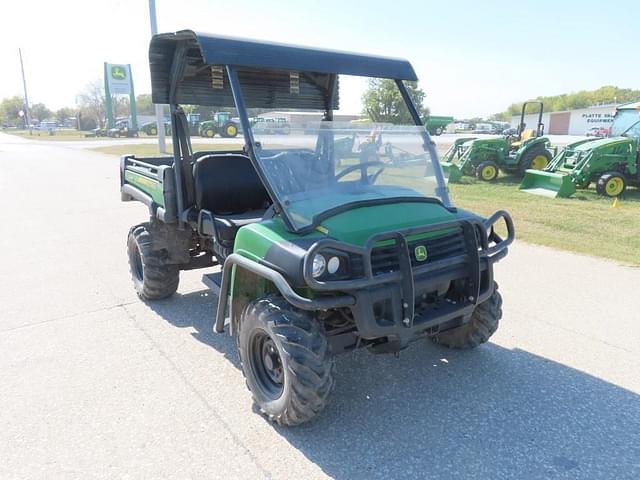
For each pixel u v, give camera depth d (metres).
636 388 3.31
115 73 46.59
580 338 4.02
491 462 2.63
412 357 3.76
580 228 7.70
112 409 3.12
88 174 15.89
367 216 2.92
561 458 2.66
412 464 2.63
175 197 4.25
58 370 3.60
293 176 3.12
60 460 2.66
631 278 5.42
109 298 5.00
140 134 48.16
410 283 2.69
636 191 11.76
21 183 13.81
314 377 2.68
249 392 3.32
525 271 5.68
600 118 60.53
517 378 3.45
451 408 3.12
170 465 2.63
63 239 7.43
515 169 14.14
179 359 3.76
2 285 5.39
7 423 2.98
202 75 4.09
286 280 2.66
